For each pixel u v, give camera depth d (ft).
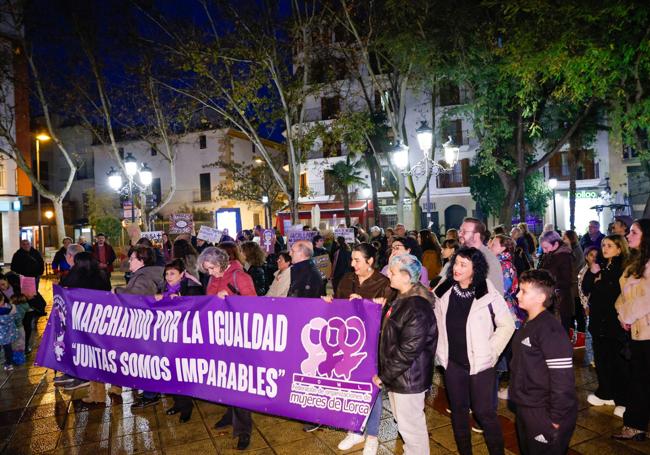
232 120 51.57
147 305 16.53
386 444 14.39
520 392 10.24
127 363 16.84
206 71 47.29
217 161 130.00
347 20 51.03
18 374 22.48
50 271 71.72
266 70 49.67
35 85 66.08
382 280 14.28
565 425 9.60
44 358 18.90
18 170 85.56
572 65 30.32
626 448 13.50
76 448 14.64
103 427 16.14
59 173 145.48
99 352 17.52
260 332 14.24
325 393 13.05
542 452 9.89
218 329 15.03
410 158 107.55
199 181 132.46
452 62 50.37
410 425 11.34
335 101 105.60
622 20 26.09
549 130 77.97
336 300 13.14
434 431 15.15
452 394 12.10
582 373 20.10
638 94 32.35
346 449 14.03
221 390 14.83
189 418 16.57
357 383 12.59
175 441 14.97
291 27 48.80
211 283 16.40
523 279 10.37
